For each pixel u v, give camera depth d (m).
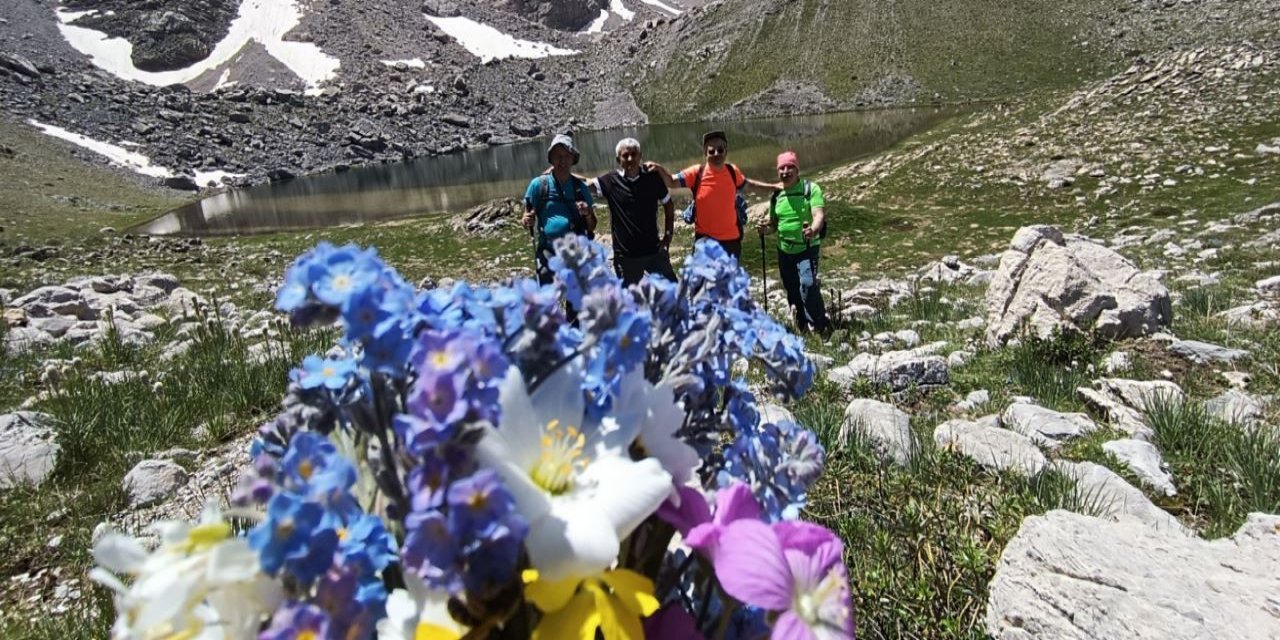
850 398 6.72
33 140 70.94
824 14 110.50
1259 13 81.81
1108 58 85.12
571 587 1.11
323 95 111.00
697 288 1.74
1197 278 12.75
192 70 120.12
